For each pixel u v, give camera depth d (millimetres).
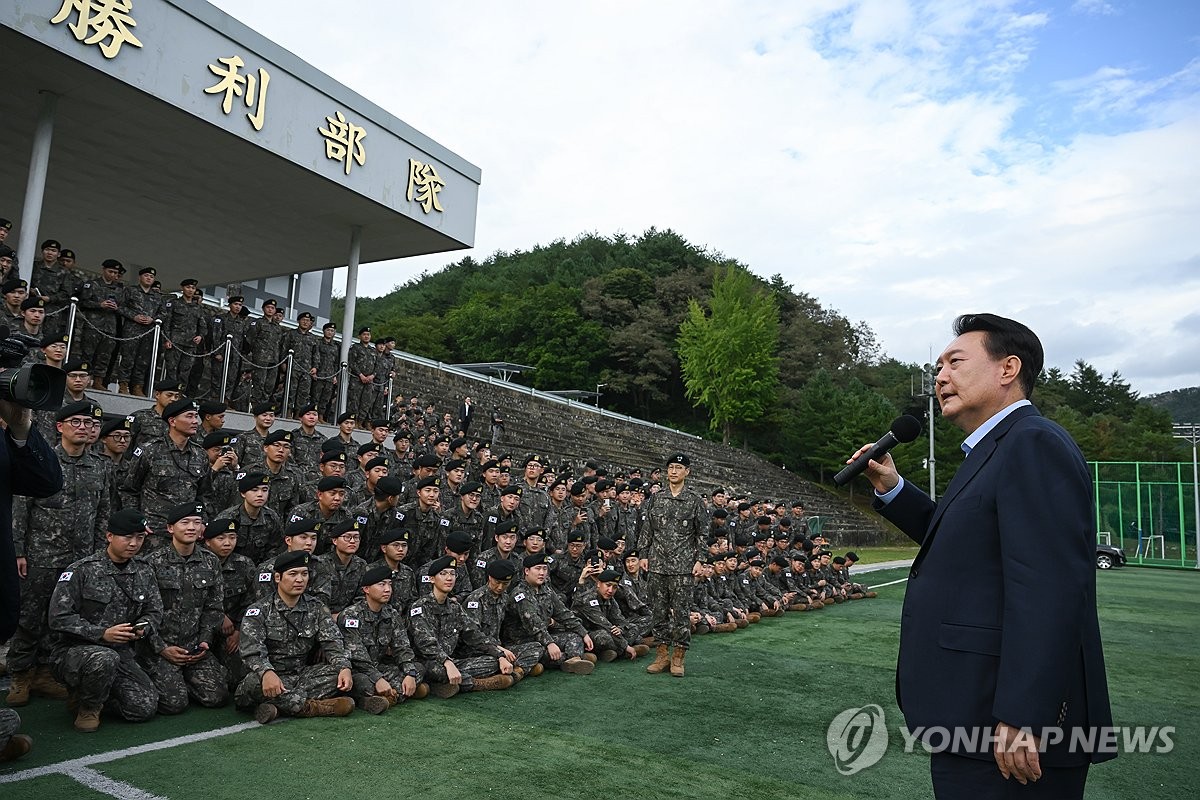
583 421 28094
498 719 4867
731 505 13320
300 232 12641
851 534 29484
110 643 4438
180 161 10070
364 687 4953
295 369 11516
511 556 6957
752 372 41969
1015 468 1950
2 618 2936
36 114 8867
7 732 3666
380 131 11125
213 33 8812
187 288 10594
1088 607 1853
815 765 4242
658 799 3590
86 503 5406
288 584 4977
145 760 3820
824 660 7406
